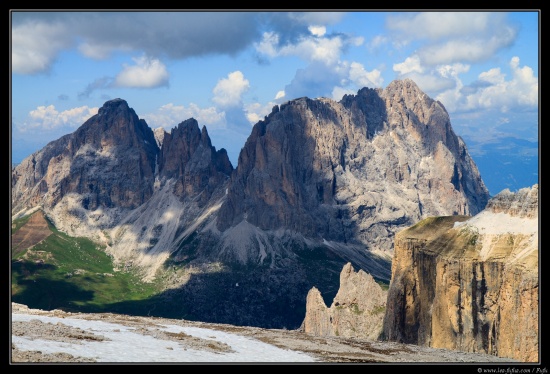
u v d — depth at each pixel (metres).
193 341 70.75
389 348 81.69
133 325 78.88
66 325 71.12
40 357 54.66
